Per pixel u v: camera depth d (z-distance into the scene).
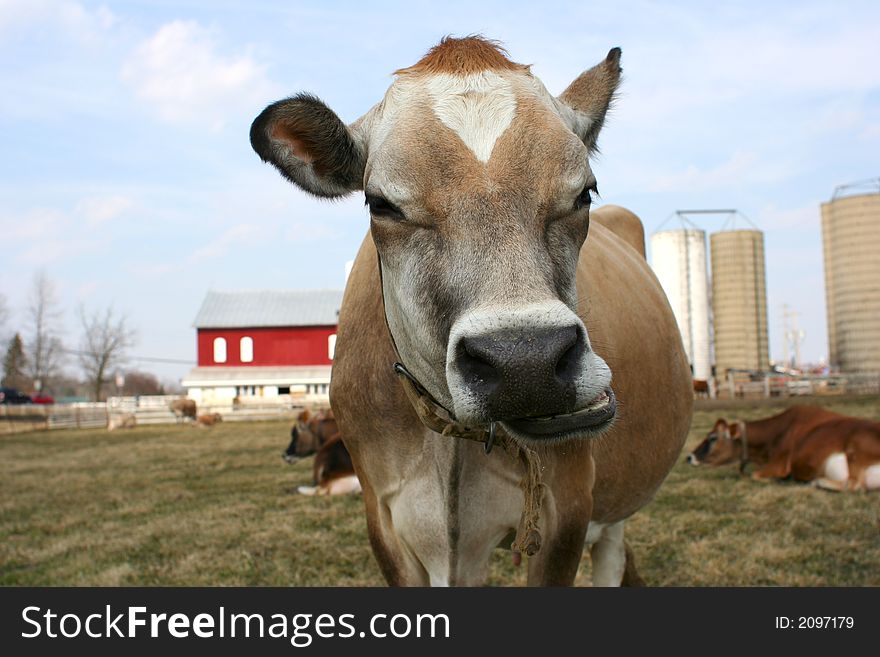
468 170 2.30
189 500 10.37
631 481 3.89
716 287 38.44
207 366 52.19
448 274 2.24
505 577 5.99
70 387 81.31
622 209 5.66
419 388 2.79
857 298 40.03
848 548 6.30
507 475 3.06
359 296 3.46
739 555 6.23
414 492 3.12
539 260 2.20
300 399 40.72
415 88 2.57
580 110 3.08
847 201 40.38
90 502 10.57
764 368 38.03
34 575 6.57
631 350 3.69
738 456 10.27
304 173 2.84
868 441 8.66
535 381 1.95
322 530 7.96
